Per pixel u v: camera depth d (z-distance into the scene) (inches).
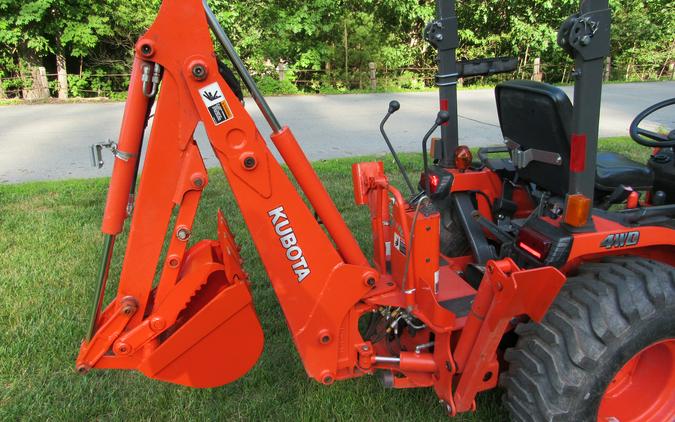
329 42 706.2
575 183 82.7
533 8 722.2
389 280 92.8
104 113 478.0
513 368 88.0
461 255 125.0
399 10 684.7
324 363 87.6
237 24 647.1
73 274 158.7
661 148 124.6
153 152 75.8
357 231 189.9
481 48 737.6
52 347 122.3
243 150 76.9
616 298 81.6
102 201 227.0
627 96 587.8
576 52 75.9
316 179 82.9
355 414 102.0
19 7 569.0
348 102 563.2
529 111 98.5
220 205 216.7
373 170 99.3
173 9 71.1
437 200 114.5
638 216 90.0
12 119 446.6
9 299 143.6
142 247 79.7
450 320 85.0
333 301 85.2
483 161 128.1
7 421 100.1
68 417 101.7
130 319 82.4
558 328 82.8
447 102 121.7
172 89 73.8
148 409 104.3
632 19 781.9
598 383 80.6
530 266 88.7
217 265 85.7
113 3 608.7
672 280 82.7
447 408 88.1
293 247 82.7
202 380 86.7
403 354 90.2
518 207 129.0
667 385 91.6
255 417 102.7
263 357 121.0
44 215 207.8
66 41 595.2
